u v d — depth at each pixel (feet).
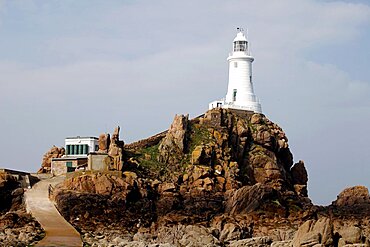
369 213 417.90
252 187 400.47
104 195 382.83
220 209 398.42
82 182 387.96
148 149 441.68
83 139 492.54
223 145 440.86
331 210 424.05
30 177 433.07
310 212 402.11
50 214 370.53
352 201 444.96
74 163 458.50
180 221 382.22
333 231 310.45
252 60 495.41
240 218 387.14
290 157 483.10
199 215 391.65
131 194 386.73
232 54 495.82
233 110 475.31
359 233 308.81
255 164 450.71
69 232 337.93
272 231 368.68
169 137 437.99
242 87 489.67
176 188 404.16
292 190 462.19
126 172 399.03
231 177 419.74
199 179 410.72
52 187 406.62
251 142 463.42
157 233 367.04
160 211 390.21
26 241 310.86
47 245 298.56
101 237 341.41
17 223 354.54
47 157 487.20
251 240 339.36
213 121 454.81
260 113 488.44
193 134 443.73
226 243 349.41
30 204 383.86
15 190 400.26
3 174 403.54
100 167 402.93
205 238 342.23
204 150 425.28
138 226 378.53
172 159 426.92
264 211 396.16
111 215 377.50
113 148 408.67
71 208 373.81
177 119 441.27
